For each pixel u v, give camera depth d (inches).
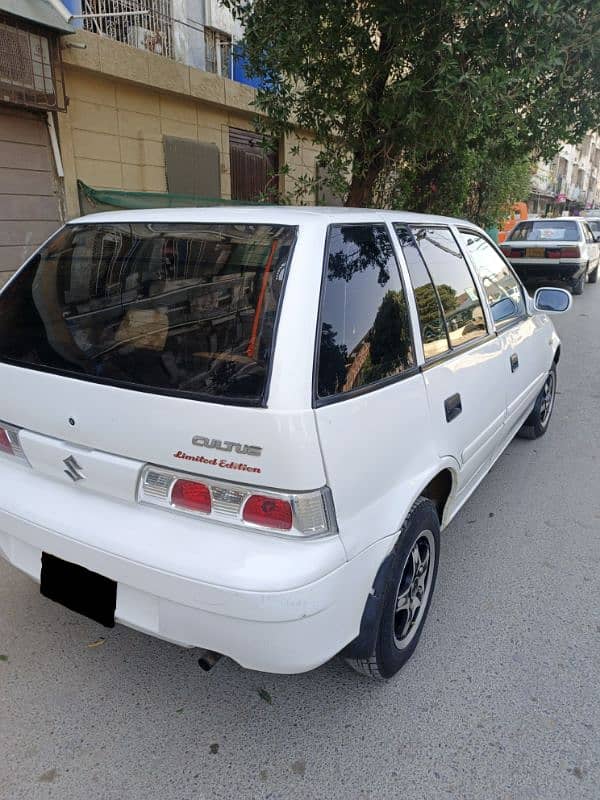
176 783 76.2
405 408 86.1
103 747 81.0
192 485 71.1
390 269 91.0
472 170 371.9
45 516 80.6
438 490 106.4
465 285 119.2
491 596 114.9
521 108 241.6
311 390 69.1
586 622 107.8
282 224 80.2
